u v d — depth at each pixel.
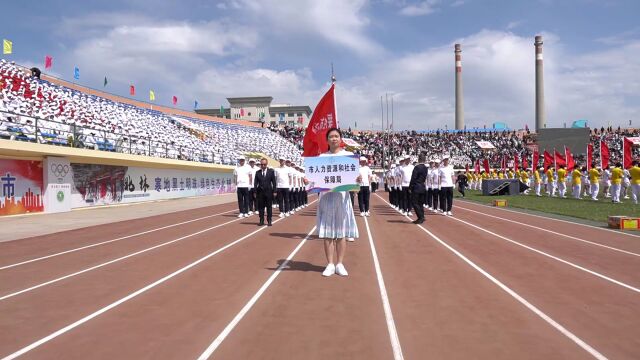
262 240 11.63
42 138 21.39
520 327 4.89
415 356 4.11
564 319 5.16
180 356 4.16
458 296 6.11
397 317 5.23
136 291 6.48
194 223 16.22
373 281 6.99
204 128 56.78
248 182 18.78
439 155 76.88
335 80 10.35
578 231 12.95
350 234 7.33
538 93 99.50
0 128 20.41
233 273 7.61
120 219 17.98
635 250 9.73
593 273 7.51
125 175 28.64
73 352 4.27
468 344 4.40
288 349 4.30
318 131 10.53
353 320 5.13
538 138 66.38
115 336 4.68
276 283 6.89
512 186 35.53
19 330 4.89
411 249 10.02
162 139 40.16
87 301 5.99
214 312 5.45
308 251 9.87
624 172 28.16
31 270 8.03
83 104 36.12
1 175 18.91
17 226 15.39
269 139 67.81
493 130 98.62
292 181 20.12
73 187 23.47
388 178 25.83
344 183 7.20
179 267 8.16
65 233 13.41
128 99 47.66
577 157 60.81
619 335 4.65
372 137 90.00
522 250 9.81
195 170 40.12
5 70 31.06
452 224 15.15
